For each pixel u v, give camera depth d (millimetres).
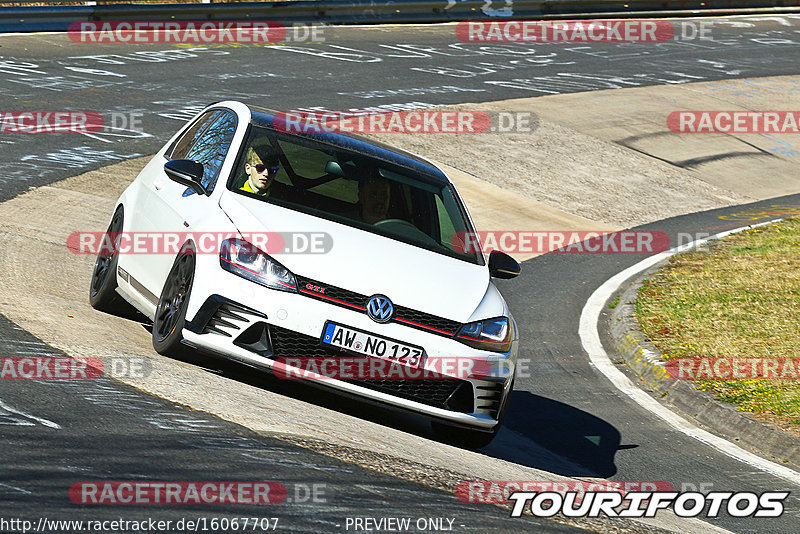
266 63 82188
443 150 66750
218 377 23078
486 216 56875
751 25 132875
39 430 17188
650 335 37750
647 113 85750
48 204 41875
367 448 20062
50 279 30922
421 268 23562
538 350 36875
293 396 23953
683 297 43188
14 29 81188
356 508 16203
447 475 19703
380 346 21891
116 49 80312
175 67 75938
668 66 105062
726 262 50219
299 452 18578
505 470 22219
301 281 21969
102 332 24984
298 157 25766
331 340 21719
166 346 23047
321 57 87562
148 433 17938
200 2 90312
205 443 17969
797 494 24828
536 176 66125
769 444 28375
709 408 30766
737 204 68438
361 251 23188
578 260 51188
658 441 28344
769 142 84250
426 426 25812
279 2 96562
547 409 30344
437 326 22438
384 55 92375
